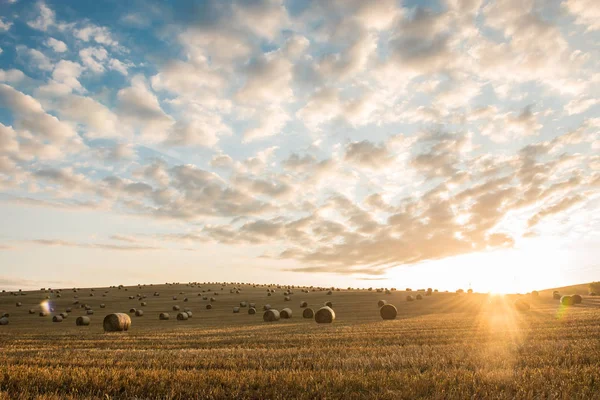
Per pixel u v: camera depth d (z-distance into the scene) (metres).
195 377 8.68
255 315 54.75
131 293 99.12
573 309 42.78
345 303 67.81
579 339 16.25
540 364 10.02
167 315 52.16
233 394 7.41
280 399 7.13
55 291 104.69
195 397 7.39
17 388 8.12
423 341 17.62
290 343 18.03
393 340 18.34
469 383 7.79
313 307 62.44
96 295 95.00
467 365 9.87
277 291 97.56
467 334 20.05
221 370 9.52
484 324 26.59
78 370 9.49
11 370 9.45
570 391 7.28
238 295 90.12
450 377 8.22
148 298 87.25
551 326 23.19
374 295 81.56
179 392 7.58
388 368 9.78
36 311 67.81
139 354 13.41
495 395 6.95
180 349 16.50
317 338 19.88
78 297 90.44
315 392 7.39
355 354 12.60
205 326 35.88
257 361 11.16
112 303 78.50
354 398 7.09
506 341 16.33
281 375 8.70
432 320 33.03
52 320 53.06
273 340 19.62
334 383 7.91
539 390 7.24
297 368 10.04
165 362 11.19
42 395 7.34
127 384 8.22
